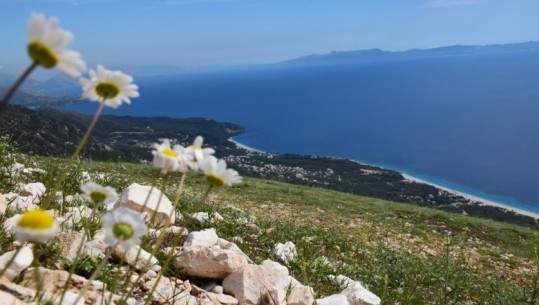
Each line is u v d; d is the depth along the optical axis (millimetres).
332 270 7344
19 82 1428
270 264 5633
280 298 4586
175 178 21172
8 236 3842
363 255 11219
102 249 4195
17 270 2963
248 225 9305
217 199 17672
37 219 1731
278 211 22812
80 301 2861
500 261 18859
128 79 2086
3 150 7934
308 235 11586
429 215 30406
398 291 7754
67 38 1451
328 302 4973
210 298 4379
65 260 3697
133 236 1914
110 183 8398
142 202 5871
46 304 2061
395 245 14250
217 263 4863
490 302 9578
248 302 4625
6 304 2168
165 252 5094
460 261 12766
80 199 6121
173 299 3812
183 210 8711
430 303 8102
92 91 2061
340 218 23469
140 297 3715
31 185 6535
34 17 1426
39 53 1427
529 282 14883
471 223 29219
